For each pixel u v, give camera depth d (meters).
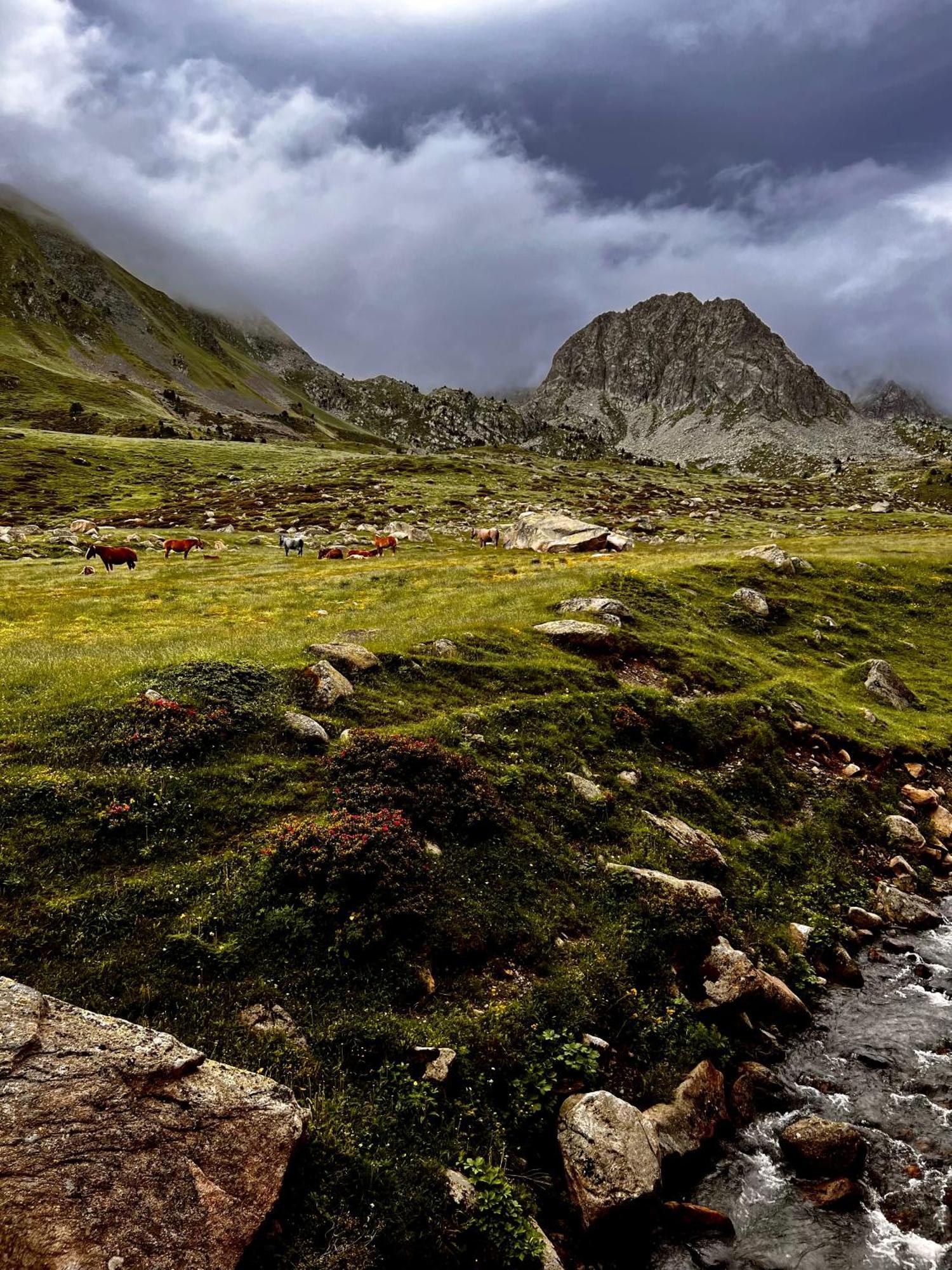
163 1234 6.80
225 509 119.12
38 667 21.25
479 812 16.30
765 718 27.20
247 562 62.03
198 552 70.50
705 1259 9.39
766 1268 9.30
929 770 27.55
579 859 16.94
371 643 25.66
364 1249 7.93
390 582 48.41
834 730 27.94
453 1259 8.45
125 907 12.10
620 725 23.41
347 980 11.83
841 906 19.02
